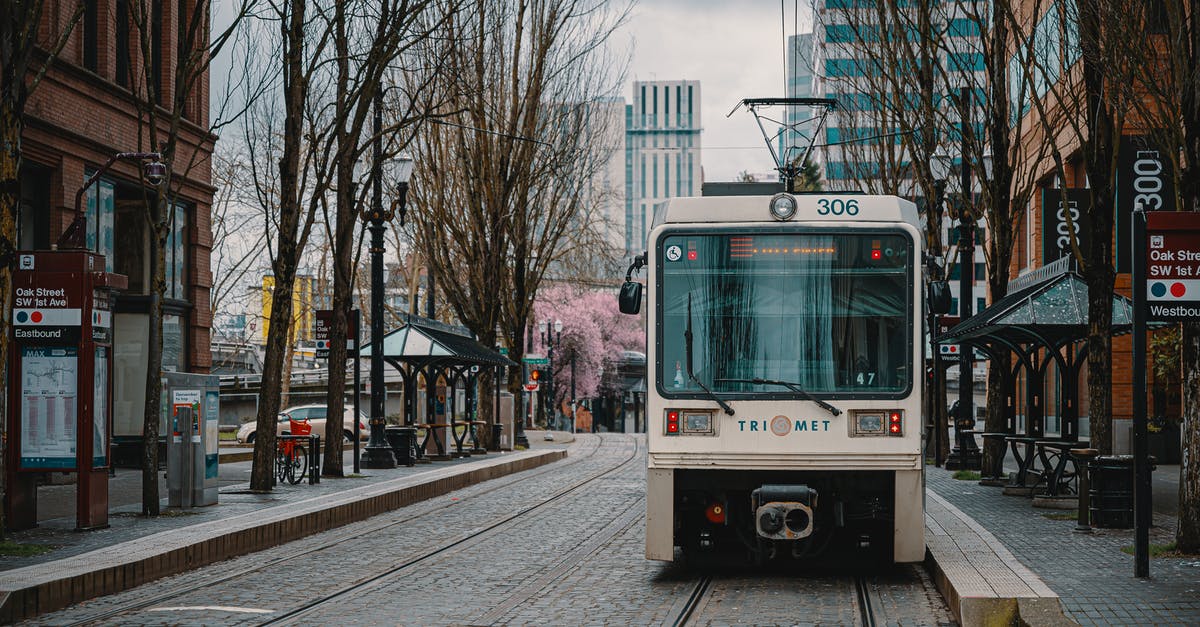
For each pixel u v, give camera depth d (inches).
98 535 526.6
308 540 598.9
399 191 1042.1
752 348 444.8
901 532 435.5
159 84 1036.5
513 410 1537.9
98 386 557.3
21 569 417.7
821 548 448.5
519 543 581.6
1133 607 344.2
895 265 446.9
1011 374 862.5
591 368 3518.7
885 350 442.6
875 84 1066.7
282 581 457.7
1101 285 621.9
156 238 624.4
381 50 792.9
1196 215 398.6
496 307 1488.7
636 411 4143.7
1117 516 554.9
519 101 1487.5
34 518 553.9
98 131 929.5
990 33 884.0
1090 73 617.6
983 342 844.6
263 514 613.3
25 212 863.1
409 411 1148.5
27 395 545.3
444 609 394.3
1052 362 1338.6
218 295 1720.0
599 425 4050.2
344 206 906.1
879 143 1186.6
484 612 388.5
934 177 1106.7
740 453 438.9
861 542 474.3
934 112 913.5
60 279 544.7
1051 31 859.4
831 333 443.5
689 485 445.1
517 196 1542.8
